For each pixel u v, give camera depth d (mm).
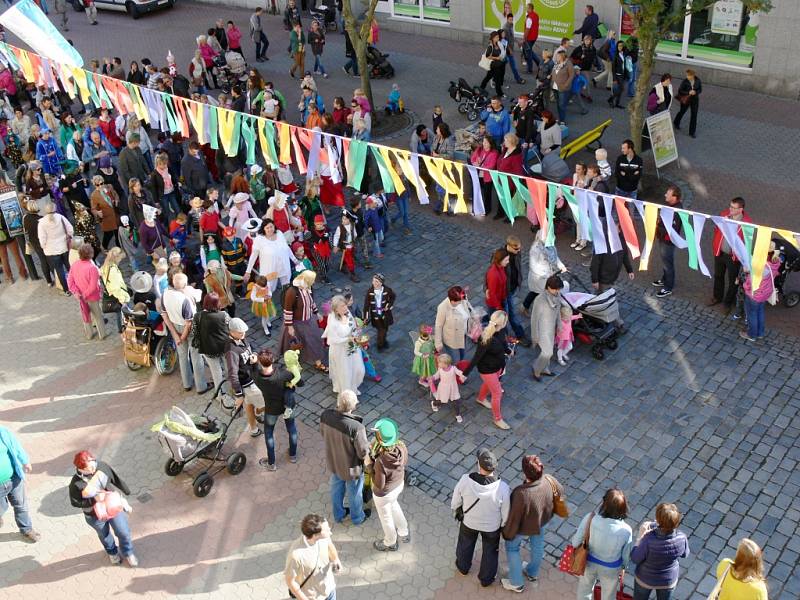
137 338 11445
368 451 8438
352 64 22922
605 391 10945
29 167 14586
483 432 10352
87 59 25703
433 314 12750
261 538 9008
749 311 11508
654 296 12883
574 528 8883
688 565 8391
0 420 11039
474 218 15492
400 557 8656
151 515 9375
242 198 13281
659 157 16094
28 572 8750
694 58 20578
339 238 13281
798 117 18422
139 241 14391
